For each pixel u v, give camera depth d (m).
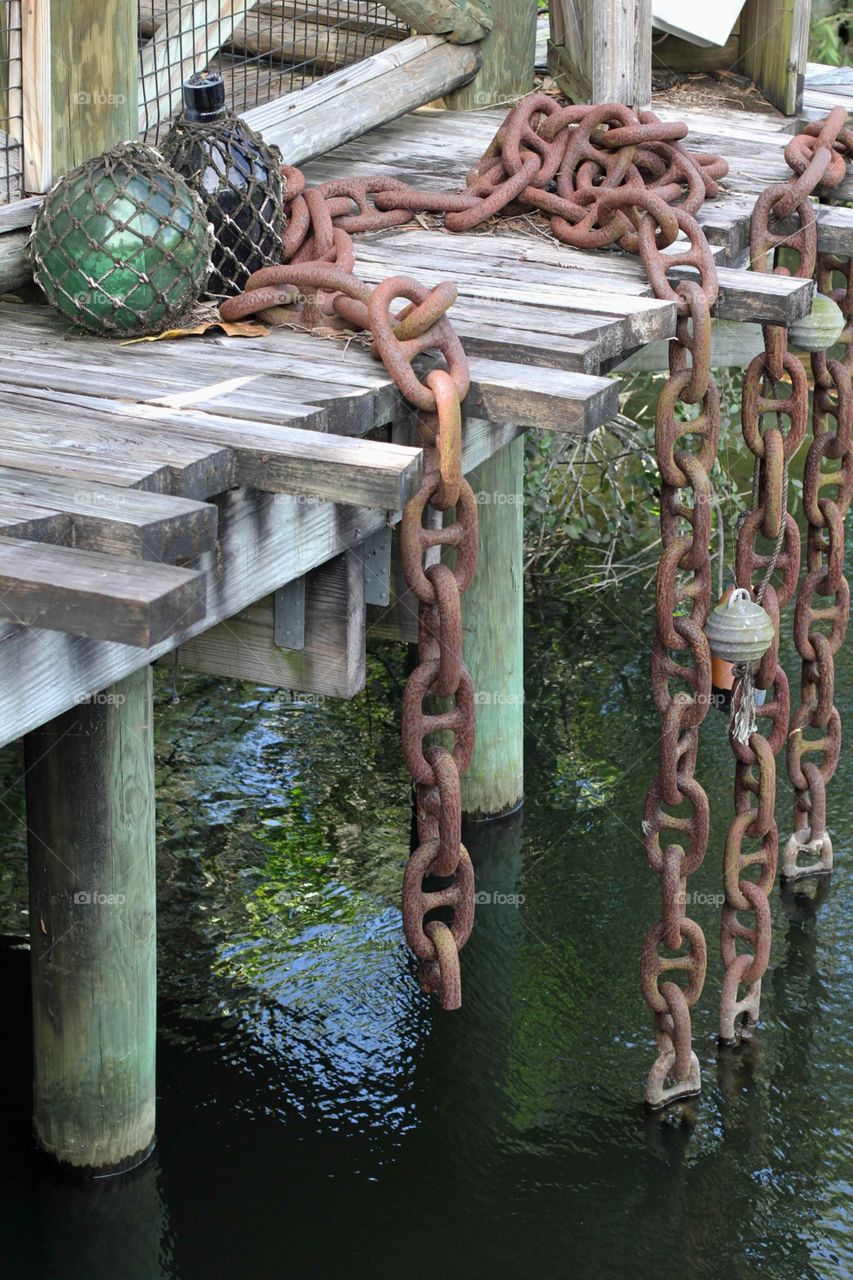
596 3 6.14
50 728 4.41
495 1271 4.70
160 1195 4.92
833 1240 4.86
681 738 4.92
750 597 5.15
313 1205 4.92
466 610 6.80
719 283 4.87
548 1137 5.27
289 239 4.91
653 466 9.03
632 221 5.21
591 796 7.29
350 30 7.14
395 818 7.06
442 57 6.86
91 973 4.64
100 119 4.79
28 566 2.82
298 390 3.97
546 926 6.42
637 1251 4.79
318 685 4.31
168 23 5.44
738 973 5.61
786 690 5.46
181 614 2.79
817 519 6.27
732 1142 5.27
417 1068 5.57
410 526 3.89
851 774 7.46
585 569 9.42
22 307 4.83
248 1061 5.55
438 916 6.45
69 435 3.59
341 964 6.11
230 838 6.85
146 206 4.33
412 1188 5.01
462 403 4.05
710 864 6.85
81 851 4.50
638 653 8.53
